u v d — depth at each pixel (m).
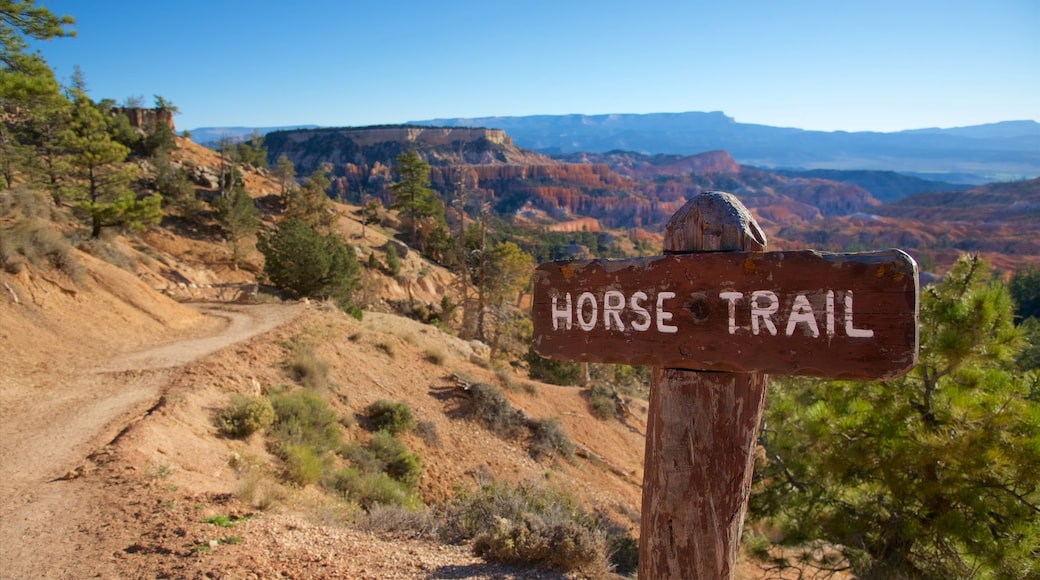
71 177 43.09
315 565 6.44
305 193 66.94
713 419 2.46
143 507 7.70
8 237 17.52
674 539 2.53
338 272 37.34
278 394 15.07
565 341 2.71
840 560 8.98
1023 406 7.22
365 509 11.10
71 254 19.72
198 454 10.49
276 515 8.02
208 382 14.27
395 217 95.31
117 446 9.71
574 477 18.58
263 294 35.62
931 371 8.66
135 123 93.94
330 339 20.73
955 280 8.32
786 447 9.34
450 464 16.19
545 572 7.07
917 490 7.90
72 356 15.52
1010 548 6.95
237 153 90.88
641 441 24.38
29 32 17.19
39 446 10.05
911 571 8.22
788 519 9.48
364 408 17.03
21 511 7.61
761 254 2.28
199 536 6.89
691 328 2.42
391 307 52.62
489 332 44.03
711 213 2.47
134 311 19.84
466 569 6.89
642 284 2.53
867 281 2.11
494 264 41.16
